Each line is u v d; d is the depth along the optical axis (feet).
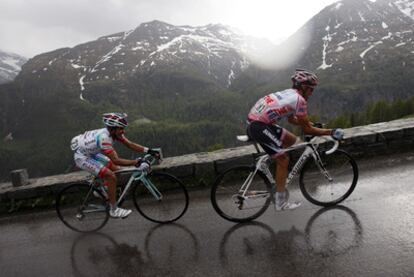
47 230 20.97
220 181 19.02
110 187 19.62
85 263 16.60
